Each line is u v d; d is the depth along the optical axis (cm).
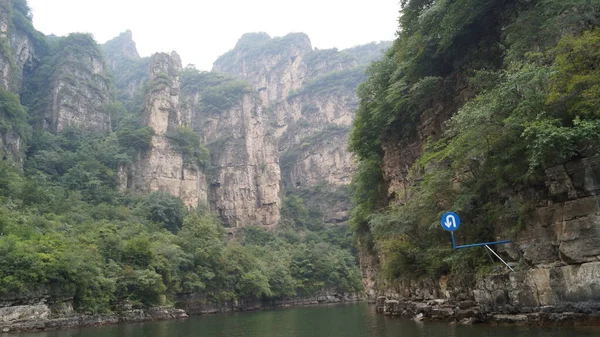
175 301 6369
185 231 7981
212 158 14300
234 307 7788
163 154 11231
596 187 1545
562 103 1694
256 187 14300
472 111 1988
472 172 2228
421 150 3306
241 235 12788
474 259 2130
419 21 2883
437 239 2589
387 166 3825
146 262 5819
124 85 16562
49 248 4503
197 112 15712
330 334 2312
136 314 5100
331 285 10606
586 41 1628
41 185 7919
